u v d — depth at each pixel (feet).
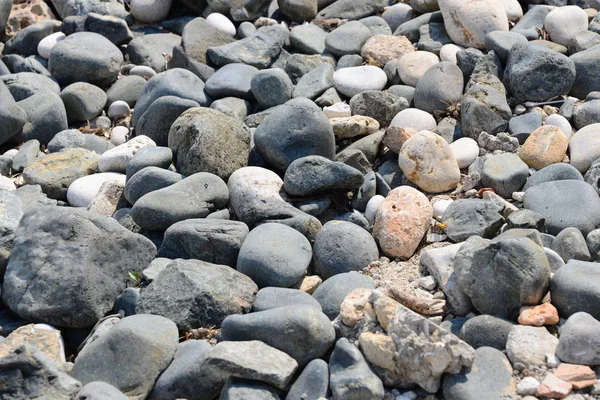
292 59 6.61
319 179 5.39
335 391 4.38
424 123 5.96
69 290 4.79
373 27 7.01
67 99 6.37
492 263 4.63
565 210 5.22
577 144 5.73
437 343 4.37
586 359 4.38
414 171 5.60
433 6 6.97
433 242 5.26
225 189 5.45
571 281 4.58
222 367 4.38
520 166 5.55
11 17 7.17
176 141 5.68
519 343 4.46
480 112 5.89
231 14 7.18
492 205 5.24
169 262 4.98
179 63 6.73
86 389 4.27
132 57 6.91
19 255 4.94
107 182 5.57
